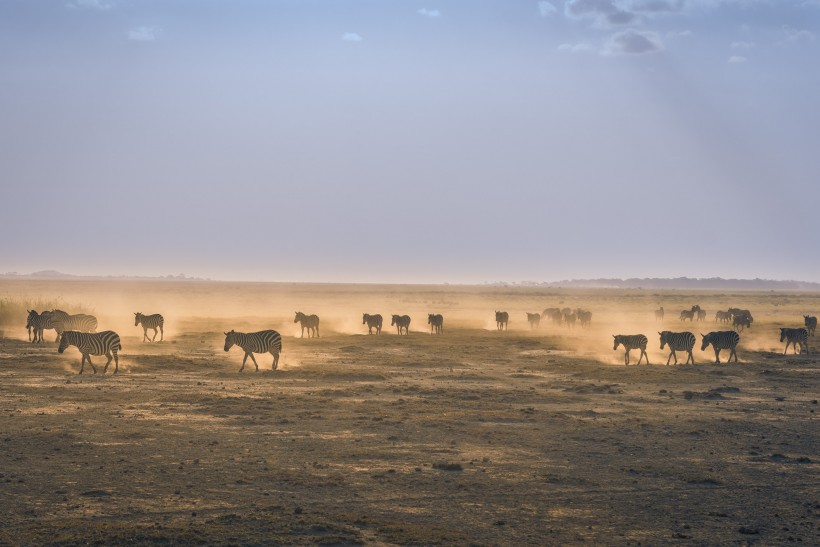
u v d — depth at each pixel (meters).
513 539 11.59
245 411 21.58
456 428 19.70
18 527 11.65
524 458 16.69
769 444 18.39
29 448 16.69
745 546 11.42
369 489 14.14
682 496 14.02
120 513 12.49
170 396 23.66
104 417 20.38
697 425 20.59
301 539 11.33
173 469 15.26
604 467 16.02
